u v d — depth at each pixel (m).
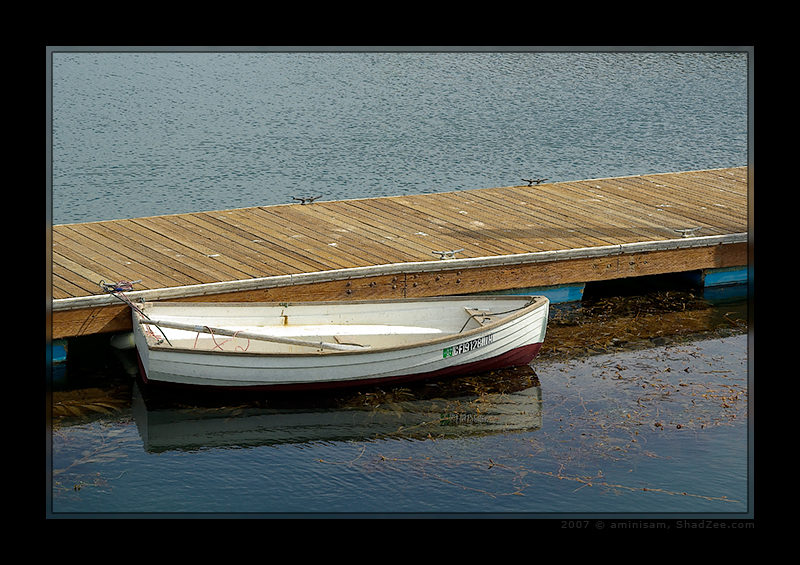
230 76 23.81
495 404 10.27
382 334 10.98
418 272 12.01
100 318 10.73
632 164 18.75
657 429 9.68
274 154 18.77
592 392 10.55
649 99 23.02
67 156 18.19
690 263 13.28
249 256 12.21
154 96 21.92
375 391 10.52
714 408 10.12
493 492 8.52
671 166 18.64
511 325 10.84
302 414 10.01
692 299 13.34
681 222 13.95
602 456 9.16
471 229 13.48
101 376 10.69
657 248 12.98
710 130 20.80
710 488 8.60
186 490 8.52
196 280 11.32
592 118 21.62
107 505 8.23
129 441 9.38
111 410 9.95
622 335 12.12
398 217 13.95
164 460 9.04
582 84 24.11
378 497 8.44
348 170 18.05
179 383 10.19
